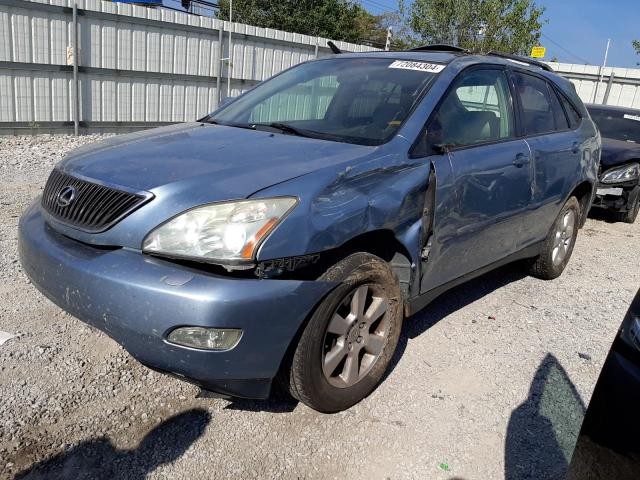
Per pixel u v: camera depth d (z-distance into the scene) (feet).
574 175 16.21
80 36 36.22
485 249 12.92
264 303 7.97
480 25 63.21
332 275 8.86
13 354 10.53
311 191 8.63
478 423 9.89
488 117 13.12
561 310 15.10
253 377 8.32
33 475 7.90
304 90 13.35
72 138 36.40
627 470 5.71
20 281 13.66
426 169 10.54
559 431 9.84
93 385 9.93
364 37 140.05
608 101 65.98
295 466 8.54
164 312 7.78
